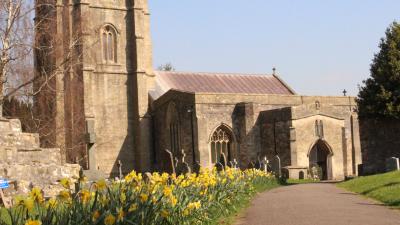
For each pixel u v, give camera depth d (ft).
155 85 229.25
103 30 222.07
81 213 32.83
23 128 172.65
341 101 217.56
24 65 155.94
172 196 43.88
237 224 54.39
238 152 200.64
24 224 29.14
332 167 200.95
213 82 238.48
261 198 86.69
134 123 222.89
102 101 217.97
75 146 181.78
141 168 217.56
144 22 230.27
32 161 92.58
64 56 183.01
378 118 150.30
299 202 73.92
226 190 66.59
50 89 183.73
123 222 34.12
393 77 148.05
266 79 248.32
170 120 209.36
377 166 149.79
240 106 201.05
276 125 197.57
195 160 192.75
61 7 205.26
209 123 195.11
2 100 141.08
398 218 53.26
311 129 196.75
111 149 217.77
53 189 84.89
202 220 50.57
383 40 154.71
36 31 169.17
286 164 193.47
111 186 45.52
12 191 77.61
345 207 65.21
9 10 147.33
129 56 226.38
